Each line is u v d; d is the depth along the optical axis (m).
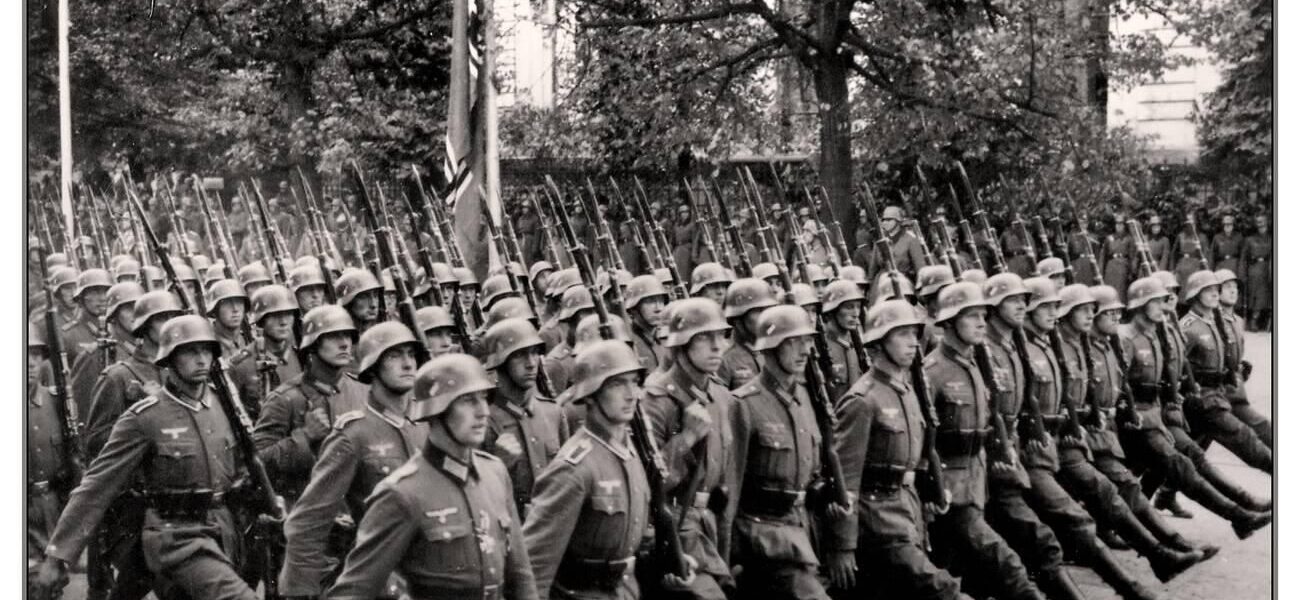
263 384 11.37
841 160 22.45
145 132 25.95
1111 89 22.17
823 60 22.69
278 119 25.88
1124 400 12.88
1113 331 12.64
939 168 21.89
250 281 12.83
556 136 24.41
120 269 13.25
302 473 9.84
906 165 22.77
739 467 9.16
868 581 10.07
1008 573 10.45
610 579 7.69
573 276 12.71
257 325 11.18
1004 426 10.99
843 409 9.78
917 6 22.16
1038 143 21.00
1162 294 13.27
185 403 9.14
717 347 8.85
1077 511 11.22
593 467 7.57
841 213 22.27
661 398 8.90
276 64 26.02
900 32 22.33
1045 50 20.91
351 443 8.38
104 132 25.81
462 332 10.65
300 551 8.21
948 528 10.58
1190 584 12.27
